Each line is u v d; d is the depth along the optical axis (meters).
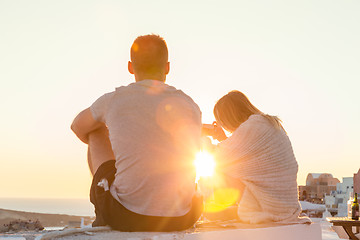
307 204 21.38
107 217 2.50
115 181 2.55
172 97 2.62
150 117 2.54
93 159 2.76
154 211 2.50
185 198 2.61
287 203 3.31
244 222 3.17
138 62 2.70
